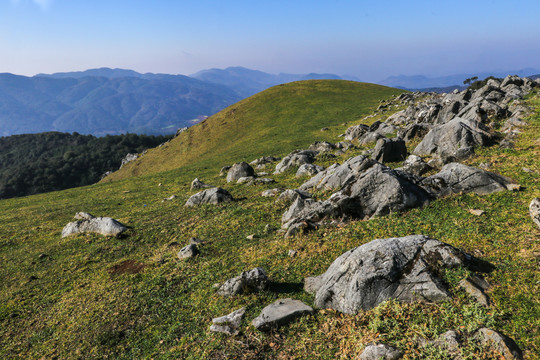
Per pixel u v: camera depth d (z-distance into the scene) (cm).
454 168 1991
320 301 1256
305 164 3788
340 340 1050
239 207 2922
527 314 941
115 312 1617
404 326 992
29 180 16000
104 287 1912
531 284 1062
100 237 2758
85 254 2481
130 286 1859
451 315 983
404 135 4194
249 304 1387
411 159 2766
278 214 2589
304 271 1591
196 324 1379
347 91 11775
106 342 1407
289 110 10325
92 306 1722
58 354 1393
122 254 2417
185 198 3756
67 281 2108
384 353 885
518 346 834
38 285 2102
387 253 1187
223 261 1955
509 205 1666
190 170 6078
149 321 1502
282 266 1694
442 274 1117
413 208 1888
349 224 1966
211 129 10494
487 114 3716
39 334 1572
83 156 19088
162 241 2559
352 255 1260
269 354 1082
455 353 837
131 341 1386
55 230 3173
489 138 2784
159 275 1938
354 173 2277
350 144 4794
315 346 1057
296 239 1980
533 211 1466
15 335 1600
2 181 15925
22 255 2611
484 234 1467
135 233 2769
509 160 2286
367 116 7981
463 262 1143
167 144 10800
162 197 4131
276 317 1205
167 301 1639
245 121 10294
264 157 5369
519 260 1209
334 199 2112
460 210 1747
